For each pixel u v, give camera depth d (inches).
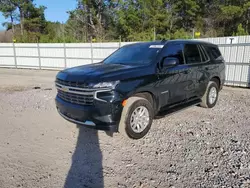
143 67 148.1
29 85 378.9
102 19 1227.2
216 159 117.8
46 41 837.8
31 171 110.0
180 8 976.9
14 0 1339.8
